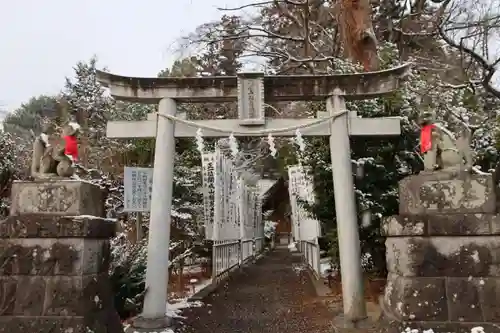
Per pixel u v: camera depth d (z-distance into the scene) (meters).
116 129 8.07
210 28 15.26
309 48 14.88
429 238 5.41
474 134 9.36
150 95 8.09
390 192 8.80
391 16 14.91
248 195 21.28
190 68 17.69
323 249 14.39
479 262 5.24
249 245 21.86
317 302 10.04
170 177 7.91
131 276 8.16
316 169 9.59
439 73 12.21
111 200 13.18
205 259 15.45
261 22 16.12
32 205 5.86
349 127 7.91
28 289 5.51
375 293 9.30
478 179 5.47
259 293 11.66
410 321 5.20
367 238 9.17
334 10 13.84
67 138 6.07
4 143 12.20
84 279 5.58
